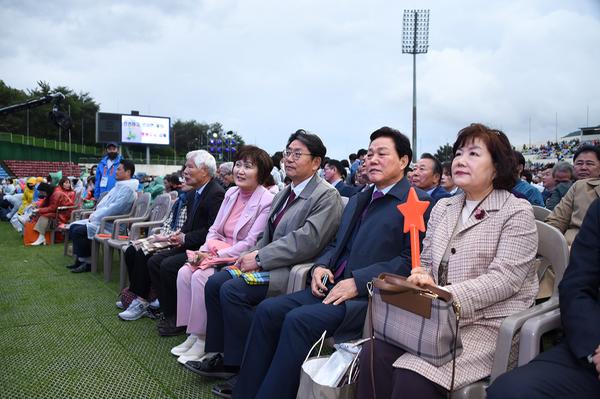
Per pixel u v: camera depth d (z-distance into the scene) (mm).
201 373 2506
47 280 4707
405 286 1488
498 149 1740
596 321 1383
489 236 1699
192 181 3574
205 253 2928
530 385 1305
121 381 2484
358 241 2201
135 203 5211
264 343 2102
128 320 3502
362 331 2059
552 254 1794
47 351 2887
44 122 51969
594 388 1330
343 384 1664
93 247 5004
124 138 31750
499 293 1585
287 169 2736
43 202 7207
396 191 2199
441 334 1438
